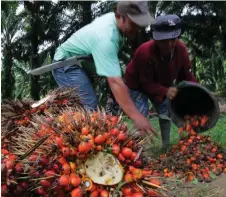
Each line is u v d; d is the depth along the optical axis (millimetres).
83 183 2578
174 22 5031
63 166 2566
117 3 3564
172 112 5375
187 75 5812
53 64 4469
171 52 5340
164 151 5691
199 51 19281
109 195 2604
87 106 4457
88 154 2633
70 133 2686
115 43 3594
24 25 17094
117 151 2652
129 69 5668
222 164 5090
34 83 16906
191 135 5348
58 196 2611
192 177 4652
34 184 2543
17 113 3697
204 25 17891
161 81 5617
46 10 17000
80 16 16469
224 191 4301
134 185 2658
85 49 4266
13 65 17984
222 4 17094
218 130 7340
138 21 3449
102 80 12531
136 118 3316
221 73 20375
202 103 5461
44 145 2676
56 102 3965
